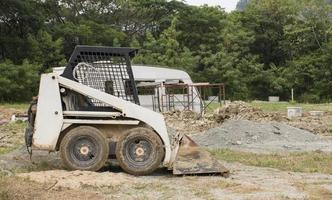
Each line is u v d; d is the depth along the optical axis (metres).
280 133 18.92
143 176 10.91
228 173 10.97
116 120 11.23
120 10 67.25
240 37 68.06
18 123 25.08
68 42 60.81
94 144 11.02
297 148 16.55
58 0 62.66
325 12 69.94
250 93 67.38
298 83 67.25
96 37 62.00
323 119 29.14
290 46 71.44
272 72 68.12
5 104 45.84
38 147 11.09
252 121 20.09
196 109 28.86
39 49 54.84
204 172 10.87
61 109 11.13
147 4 70.38
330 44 66.31
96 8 66.06
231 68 64.56
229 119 21.94
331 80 66.25
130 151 10.99
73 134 10.95
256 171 11.88
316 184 10.19
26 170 11.38
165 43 62.84
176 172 10.78
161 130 11.21
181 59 61.66
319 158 13.82
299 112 31.80
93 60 11.52
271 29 73.69
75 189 9.18
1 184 9.10
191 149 11.09
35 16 55.81
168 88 28.23
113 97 11.26
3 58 54.72
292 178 10.91
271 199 8.66
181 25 68.25
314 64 67.25
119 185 9.73
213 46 67.75
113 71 11.58
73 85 11.20
